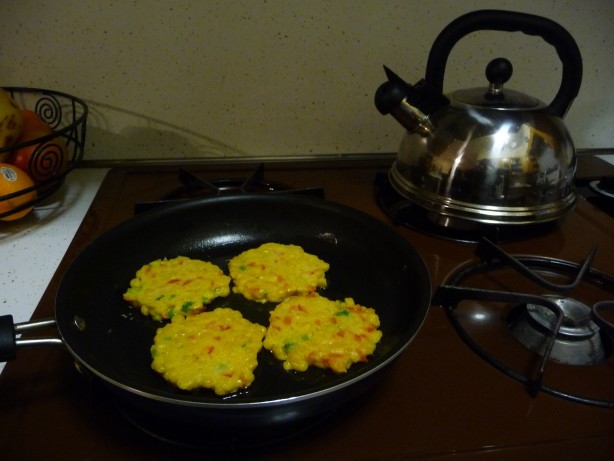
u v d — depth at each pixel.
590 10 1.09
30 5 0.91
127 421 0.51
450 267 0.79
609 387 0.58
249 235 0.87
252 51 1.01
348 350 0.62
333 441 0.50
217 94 1.05
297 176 1.09
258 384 0.60
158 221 0.80
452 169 0.82
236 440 0.49
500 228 0.87
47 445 0.49
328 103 1.10
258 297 0.73
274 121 1.10
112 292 0.72
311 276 0.76
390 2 1.00
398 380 0.58
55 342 0.50
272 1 0.97
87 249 0.67
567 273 0.80
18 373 0.56
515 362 0.61
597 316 0.61
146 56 0.99
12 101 0.84
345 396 0.49
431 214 0.87
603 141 1.28
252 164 1.12
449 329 0.66
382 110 0.85
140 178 1.05
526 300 0.64
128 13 0.94
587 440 0.50
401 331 0.65
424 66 1.09
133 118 1.05
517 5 1.06
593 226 0.94
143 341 0.66
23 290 0.71
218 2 0.95
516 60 1.12
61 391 0.55
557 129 0.83
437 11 1.03
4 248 0.81
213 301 0.73
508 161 0.79
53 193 0.95
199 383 0.57
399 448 0.49
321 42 1.02
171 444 0.49
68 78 0.99
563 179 0.84
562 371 0.60
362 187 1.05
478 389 0.56
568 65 0.84
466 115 0.82
